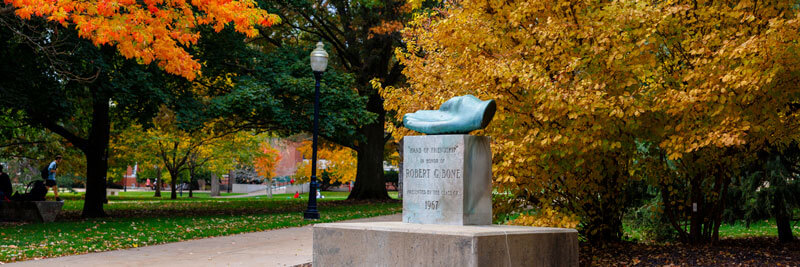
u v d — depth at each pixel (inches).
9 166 1476.4
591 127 339.9
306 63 901.8
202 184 2780.5
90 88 665.0
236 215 805.9
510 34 377.4
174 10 524.7
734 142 305.1
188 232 553.0
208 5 500.1
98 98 661.9
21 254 395.9
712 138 304.2
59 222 669.3
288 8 1028.5
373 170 1284.4
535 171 353.4
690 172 403.5
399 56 449.4
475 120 283.3
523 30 379.9
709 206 433.7
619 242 433.4
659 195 489.7
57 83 653.3
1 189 720.3
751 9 350.0
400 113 414.6
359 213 823.1
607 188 406.6
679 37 358.9
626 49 327.0
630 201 504.1
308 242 492.4
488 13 388.8
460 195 282.8
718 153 386.0
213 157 1640.0
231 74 862.5
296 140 1813.5
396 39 1049.5
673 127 351.3
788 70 314.7
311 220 710.5
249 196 1975.9
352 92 914.7
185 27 526.9
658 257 371.9
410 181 300.8
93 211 772.0
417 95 405.1
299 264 370.9
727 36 347.9
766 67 300.2
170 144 1523.1
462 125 288.7
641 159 411.2
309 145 1756.9
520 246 261.4
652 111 338.0
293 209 966.4
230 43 796.0
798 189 470.0
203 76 825.5
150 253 419.5
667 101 327.6
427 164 295.3
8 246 435.2
